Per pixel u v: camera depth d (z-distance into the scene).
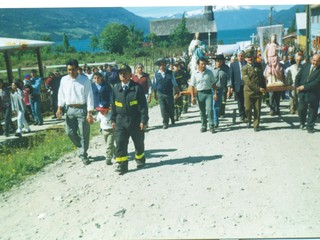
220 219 4.44
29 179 6.97
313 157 6.18
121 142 6.31
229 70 9.48
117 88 6.28
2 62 20.45
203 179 5.66
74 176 6.69
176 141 8.24
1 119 12.89
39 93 13.52
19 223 5.09
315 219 4.27
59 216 5.10
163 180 5.79
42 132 12.06
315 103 7.66
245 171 5.84
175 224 4.43
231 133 8.38
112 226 4.57
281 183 5.27
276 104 9.95
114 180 6.13
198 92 8.62
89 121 6.93
